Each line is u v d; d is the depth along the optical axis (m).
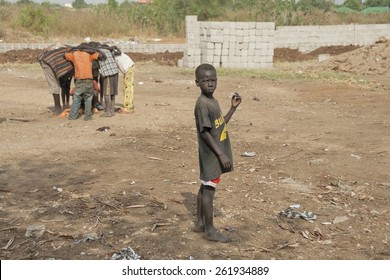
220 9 36.53
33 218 5.64
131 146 8.84
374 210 6.08
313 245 5.14
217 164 4.92
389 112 12.69
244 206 6.06
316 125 11.02
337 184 6.91
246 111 12.66
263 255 4.88
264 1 37.25
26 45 25.28
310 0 49.59
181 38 33.66
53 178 7.03
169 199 6.21
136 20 34.62
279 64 25.08
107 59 11.02
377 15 46.69
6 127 10.12
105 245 4.99
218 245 5.03
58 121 10.84
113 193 6.39
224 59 22.64
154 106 12.95
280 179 7.11
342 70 21.70
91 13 34.62
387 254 4.99
